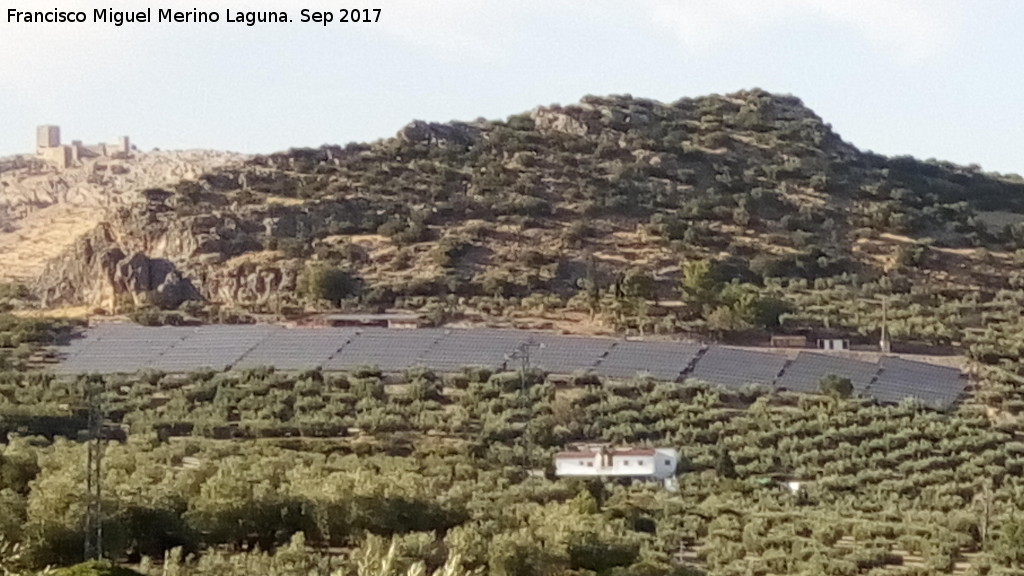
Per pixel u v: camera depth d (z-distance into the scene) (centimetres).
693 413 15738
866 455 14900
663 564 10925
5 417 14338
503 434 14962
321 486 11488
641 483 13888
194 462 13412
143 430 14688
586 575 10500
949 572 11675
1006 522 12600
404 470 13012
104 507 10531
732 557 11681
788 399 16338
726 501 13275
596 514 12094
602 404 15825
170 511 10862
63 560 10225
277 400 15762
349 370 16712
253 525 11019
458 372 16638
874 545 12150
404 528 11231
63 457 12356
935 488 14062
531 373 16475
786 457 14825
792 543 11975
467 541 10406
